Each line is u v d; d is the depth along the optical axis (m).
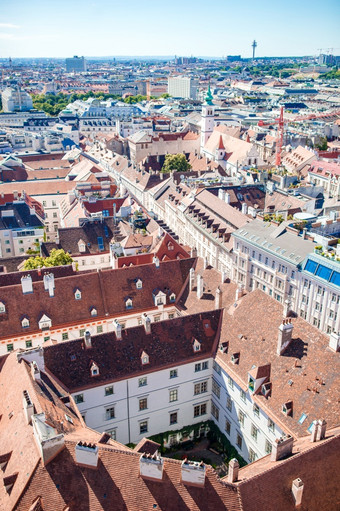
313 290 105.06
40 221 162.75
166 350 79.75
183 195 175.50
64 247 134.00
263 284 121.62
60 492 51.91
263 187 161.00
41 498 51.47
